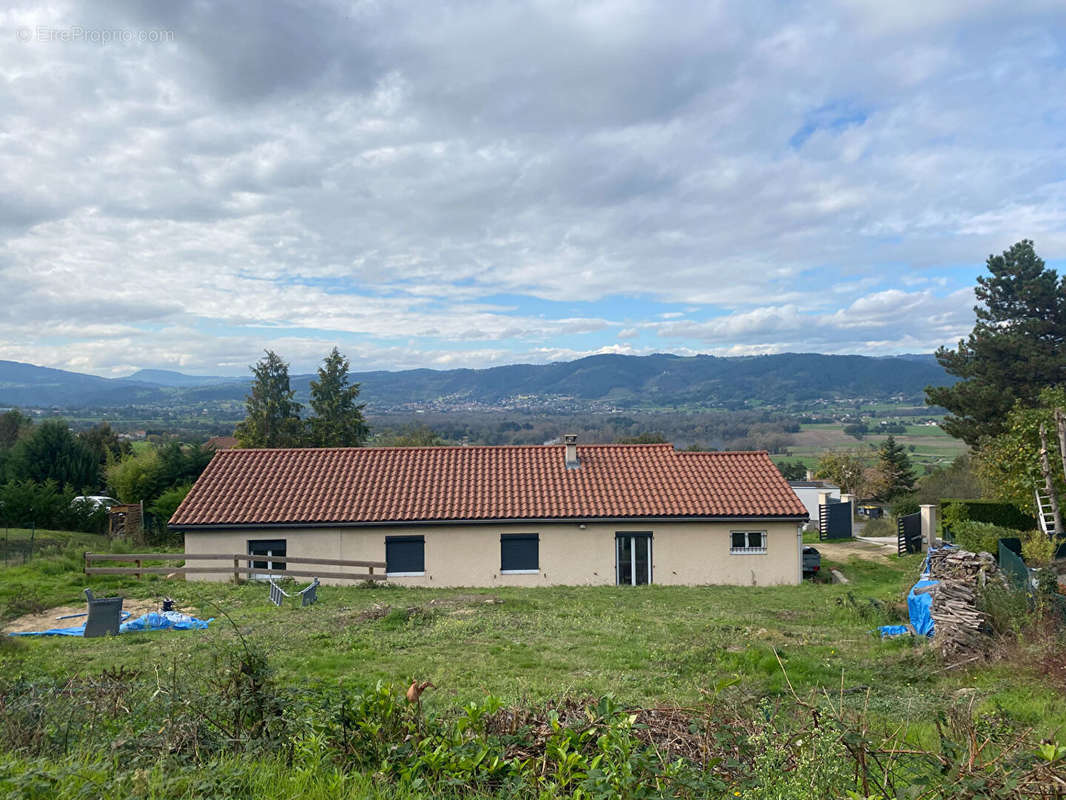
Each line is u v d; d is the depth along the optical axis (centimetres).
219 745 556
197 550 2438
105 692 679
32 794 444
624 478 2739
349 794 479
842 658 1242
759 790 420
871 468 6612
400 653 1302
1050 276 3912
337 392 5684
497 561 2495
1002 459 2492
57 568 2316
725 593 2239
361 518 2461
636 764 467
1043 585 1320
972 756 442
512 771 503
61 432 4588
